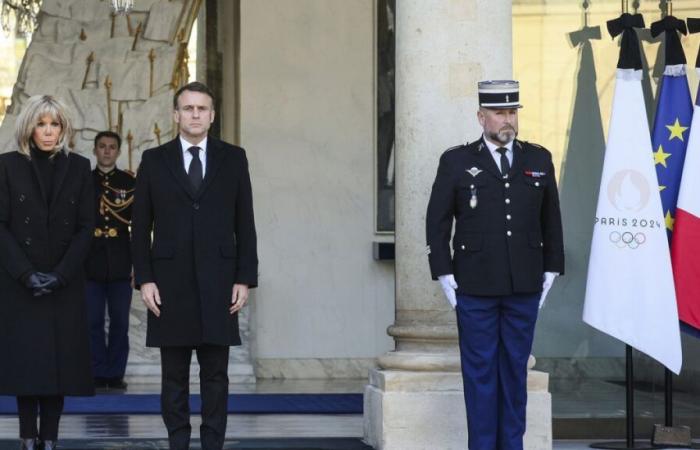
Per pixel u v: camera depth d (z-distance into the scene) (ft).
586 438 45.24
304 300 63.57
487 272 37.09
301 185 63.72
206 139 37.52
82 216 37.55
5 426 45.60
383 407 39.91
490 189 37.32
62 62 62.69
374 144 64.03
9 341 36.76
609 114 45.14
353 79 64.08
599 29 45.09
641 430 45.32
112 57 62.95
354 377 63.52
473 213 37.32
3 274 36.96
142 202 37.14
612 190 42.50
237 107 65.72
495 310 37.45
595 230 42.57
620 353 45.32
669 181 43.60
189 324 36.70
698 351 45.44
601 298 42.39
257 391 56.90
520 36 45.14
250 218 37.55
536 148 38.14
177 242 36.83
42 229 36.88
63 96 62.39
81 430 44.98
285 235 63.57
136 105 62.59
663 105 43.75
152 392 55.98
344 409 50.65
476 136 40.83
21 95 62.54
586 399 45.32
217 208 37.06
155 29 63.31
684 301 42.93
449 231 37.55
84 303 37.73
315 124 63.87
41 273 36.63
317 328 63.57
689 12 44.88
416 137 40.98
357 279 63.72
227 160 37.37
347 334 63.72
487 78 40.98
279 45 63.77
